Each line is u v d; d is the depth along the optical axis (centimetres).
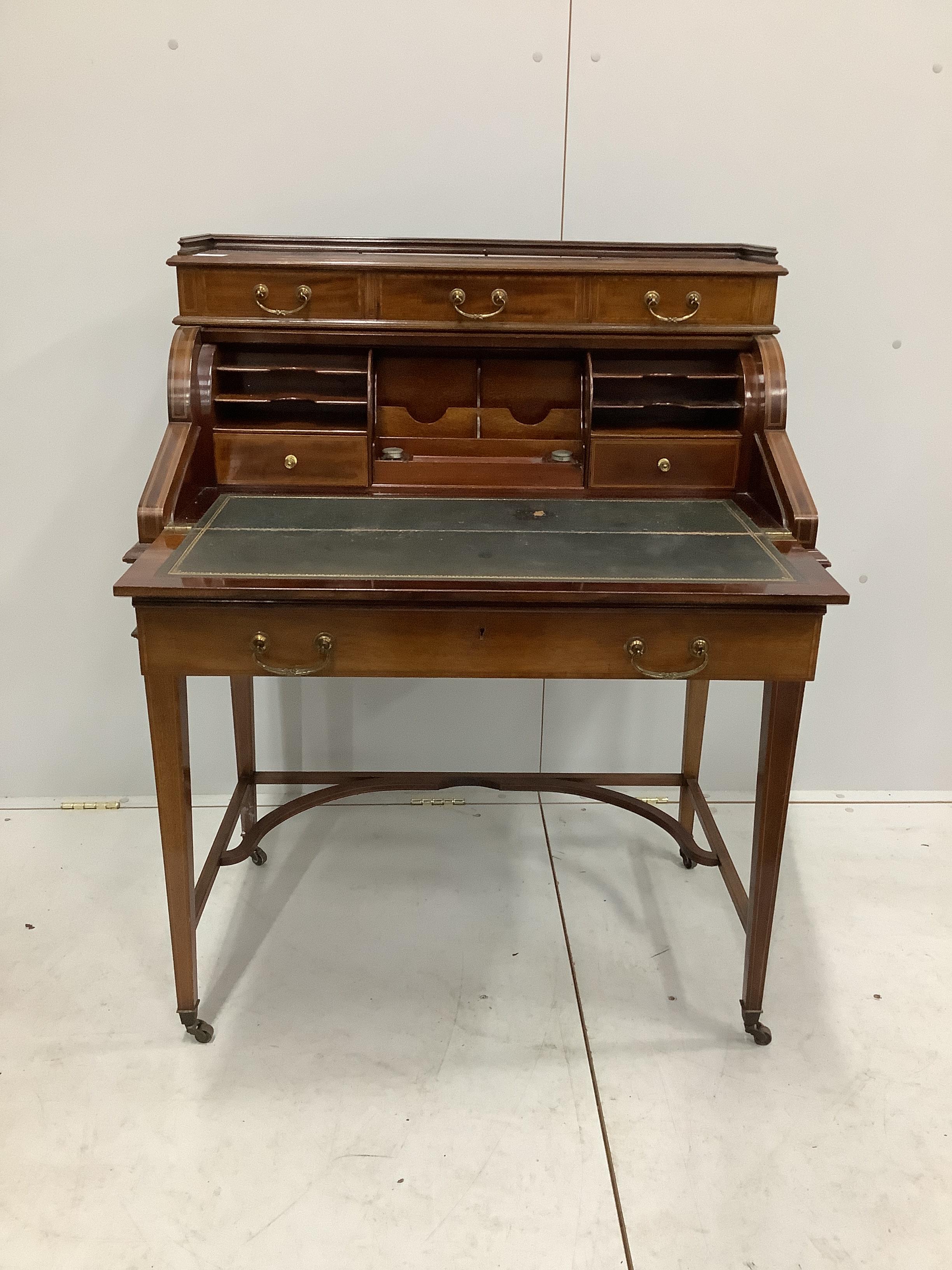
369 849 229
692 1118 159
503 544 153
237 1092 162
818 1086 165
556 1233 139
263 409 179
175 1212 142
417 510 168
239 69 196
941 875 222
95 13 191
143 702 237
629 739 248
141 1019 177
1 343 209
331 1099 161
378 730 244
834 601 138
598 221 208
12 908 205
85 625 230
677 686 243
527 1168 149
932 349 219
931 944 200
